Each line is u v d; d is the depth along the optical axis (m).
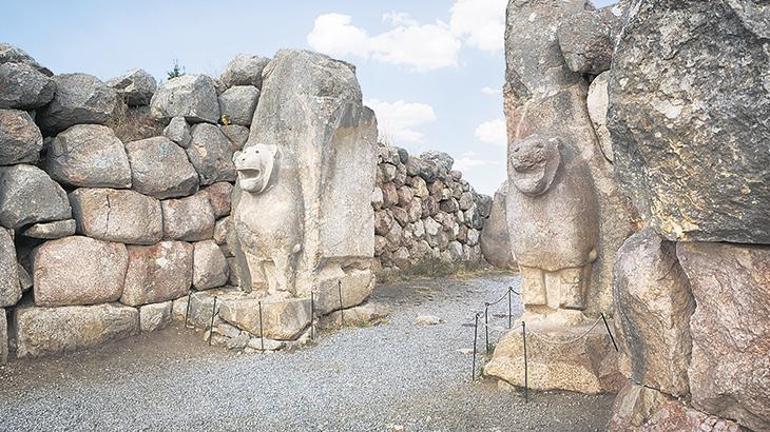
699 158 2.11
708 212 2.15
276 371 4.76
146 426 3.66
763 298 2.12
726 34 1.97
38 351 4.89
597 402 3.66
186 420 3.75
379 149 9.12
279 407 3.94
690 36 2.07
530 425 3.42
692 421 2.39
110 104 5.67
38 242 5.22
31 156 5.03
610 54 3.81
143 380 4.61
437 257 10.43
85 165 5.35
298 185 5.86
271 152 5.71
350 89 6.14
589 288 4.12
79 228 5.32
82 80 5.54
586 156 4.01
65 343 5.04
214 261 6.16
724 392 2.24
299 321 5.47
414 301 7.82
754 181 1.98
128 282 5.52
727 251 2.21
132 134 6.02
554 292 4.12
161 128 6.32
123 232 5.49
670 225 2.29
